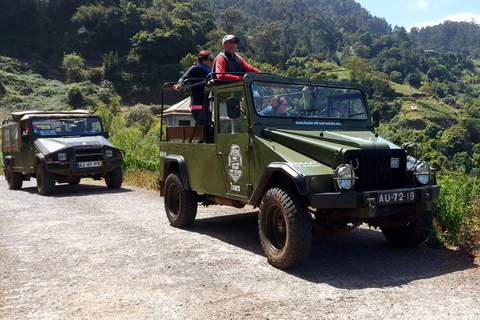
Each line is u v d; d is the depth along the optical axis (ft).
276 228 17.19
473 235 19.44
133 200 35.22
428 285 14.61
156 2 521.65
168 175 25.16
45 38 408.87
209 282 15.46
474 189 21.67
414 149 19.40
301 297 13.85
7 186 51.06
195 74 23.56
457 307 12.84
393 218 17.71
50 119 43.88
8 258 18.97
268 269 16.67
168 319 12.57
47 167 39.60
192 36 462.60
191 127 22.49
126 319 12.66
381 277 15.51
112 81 371.15
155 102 357.61
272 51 624.59
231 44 22.15
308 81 19.99
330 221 17.24
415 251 18.53
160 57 407.44
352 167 15.81
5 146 48.47
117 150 42.39
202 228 23.88
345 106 20.83
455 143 341.00
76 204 33.86
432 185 17.43
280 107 19.04
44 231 24.20
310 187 15.39
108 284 15.55
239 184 18.94
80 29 422.41
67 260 18.52
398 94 569.23
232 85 19.17
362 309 12.84
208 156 21.02
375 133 20.01
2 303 14.02
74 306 13.69
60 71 368.48
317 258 17.89
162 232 23.13
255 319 12.41
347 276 15.69
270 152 17.13
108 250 19.94
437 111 510.17
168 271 16.79
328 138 17.46
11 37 396.98
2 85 284.41
